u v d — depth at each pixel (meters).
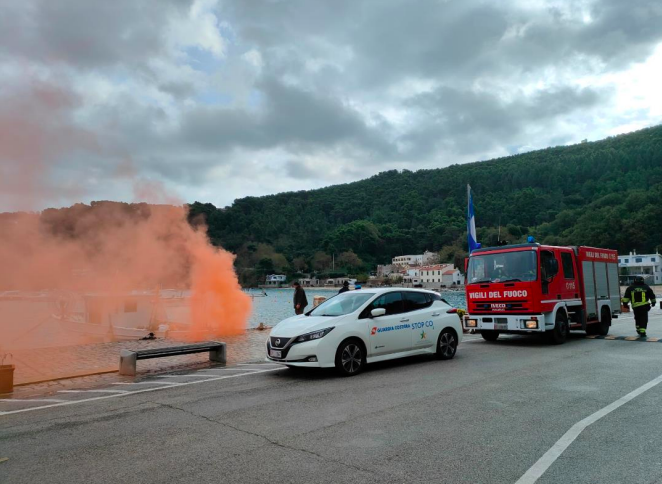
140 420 6.07
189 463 4.49
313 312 9.90
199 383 8.46
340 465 4.36
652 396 6.82
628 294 14.35
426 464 4.36
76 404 7.09
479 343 13.47
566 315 13.15
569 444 4.85
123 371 9.52
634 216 106.88
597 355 10.75
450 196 199.00
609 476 4.05
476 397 6.89
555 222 134.12
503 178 194.25
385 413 6.11
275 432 5.41
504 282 12.70
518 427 5.44
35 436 5.47
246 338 15.82
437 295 10.89
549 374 8.59
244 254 121.81
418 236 175.75
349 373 8.77
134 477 4.18
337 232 166.50
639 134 191.62
